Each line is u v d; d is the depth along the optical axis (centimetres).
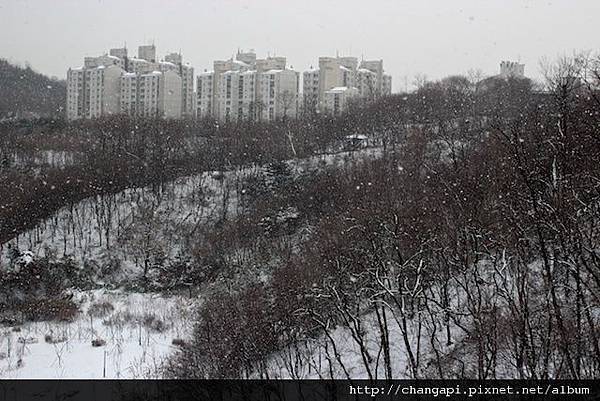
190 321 3522
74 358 3008
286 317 2739
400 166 4862
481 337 1945
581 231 1903
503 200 2562
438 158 4759
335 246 3197
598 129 2523
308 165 5944
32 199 5406
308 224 4722
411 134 6003
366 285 2691
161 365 2769
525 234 2144
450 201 3222
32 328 3603
